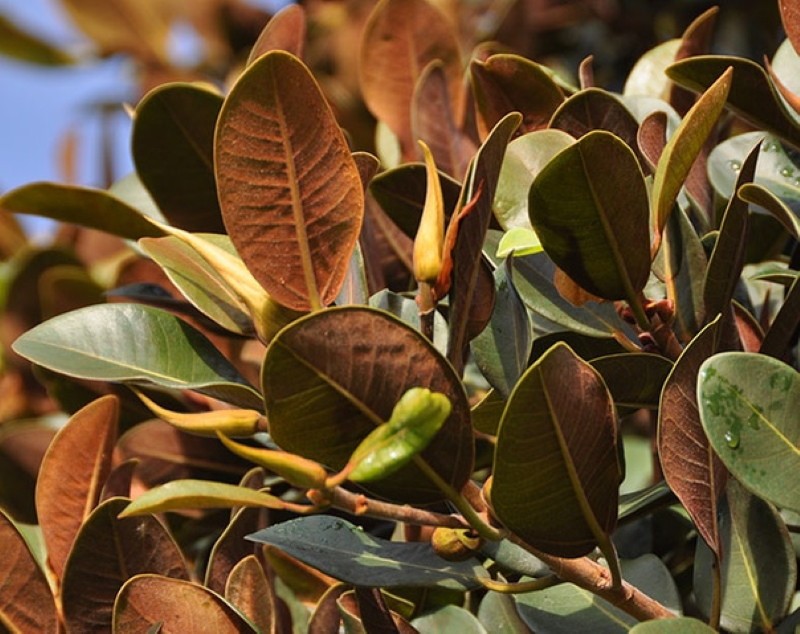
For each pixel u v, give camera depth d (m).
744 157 0.88
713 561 0.76
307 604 0.90
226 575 0.82
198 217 0.93
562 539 0.72
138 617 0.75
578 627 0.78
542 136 0.83
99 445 0.82
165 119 0.91
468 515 0.72
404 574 0.75
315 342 0.69
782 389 0.72
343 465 0.70
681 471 0.74
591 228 0.75
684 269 0.81
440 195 0.73
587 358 0.84
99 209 0.94
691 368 0.73
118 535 0.79
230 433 0.73
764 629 0.77
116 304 0.80
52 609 0.80
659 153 0.82
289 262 0.74
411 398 0.67
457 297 0.73
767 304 0.89
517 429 0.70
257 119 0.73
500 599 0.81
